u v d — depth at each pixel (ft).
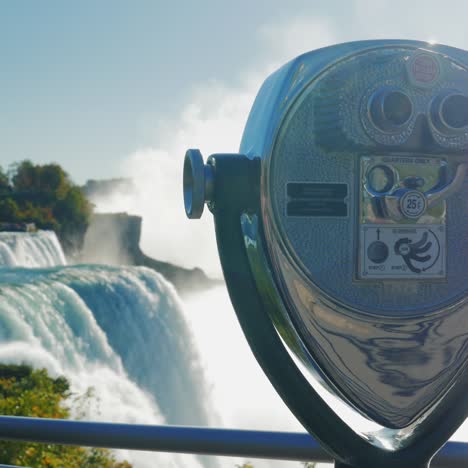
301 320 3.89
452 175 4.03
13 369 38.78
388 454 3.86
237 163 3.92
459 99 3.95
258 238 3.90
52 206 97.60
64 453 15.37
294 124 3.84
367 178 3.92
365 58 3.92
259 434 5.02
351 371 3.94
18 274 52.70
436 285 4.01
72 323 47.75
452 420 3.95
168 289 61.36
